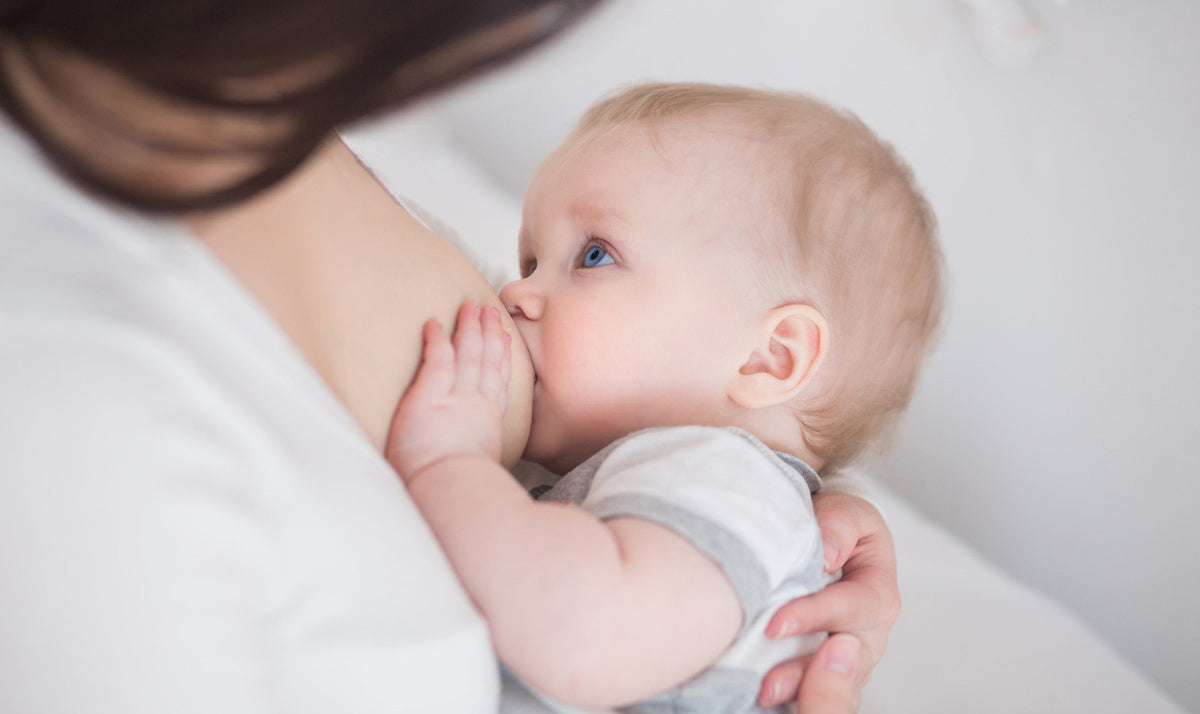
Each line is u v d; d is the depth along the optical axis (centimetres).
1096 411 167
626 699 61
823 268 93
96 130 39
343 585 45
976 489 184
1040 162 172
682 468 70
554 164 98
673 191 92
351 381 59
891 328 99
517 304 89
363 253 62
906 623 109
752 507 69
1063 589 172
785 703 74
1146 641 160
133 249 41
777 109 99
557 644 58
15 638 36
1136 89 159
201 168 43
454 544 61
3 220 37
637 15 229
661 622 61
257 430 42
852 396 97
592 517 64
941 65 184
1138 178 160
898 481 197
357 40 39
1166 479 157
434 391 65
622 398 88
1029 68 171
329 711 46
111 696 37
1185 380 155
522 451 87
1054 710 98
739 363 90
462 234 160
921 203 106
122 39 36
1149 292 159
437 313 68
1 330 35
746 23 215
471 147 261
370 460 50
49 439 35
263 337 45
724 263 90
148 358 38
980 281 183
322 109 40
